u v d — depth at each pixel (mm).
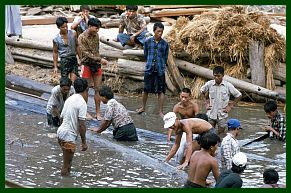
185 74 16219
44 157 11570
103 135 12891
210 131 10391
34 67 17344
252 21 15828
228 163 10695
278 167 11297
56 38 14508
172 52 16047
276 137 12867
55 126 13367
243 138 12922
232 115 14586
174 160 11414
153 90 14508
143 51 16078
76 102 10508
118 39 16594
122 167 11141
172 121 10734
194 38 15727
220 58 15961
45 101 14820
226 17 15656
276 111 12805
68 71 14602
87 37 13961
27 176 10633
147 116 14523
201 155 9820
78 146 12195
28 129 13188
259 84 15648
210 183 9969
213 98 13070
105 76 16594
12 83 16156
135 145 12367
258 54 15586
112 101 12578
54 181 10445
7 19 17500
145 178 10633
